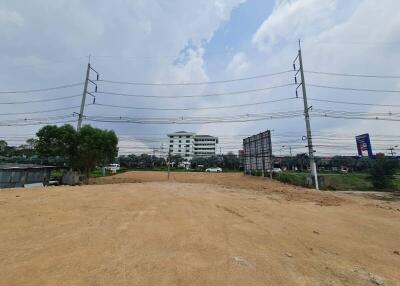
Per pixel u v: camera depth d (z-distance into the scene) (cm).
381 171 2912
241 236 662
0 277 404
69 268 438
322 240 670
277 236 682
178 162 8562
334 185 2964
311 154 2603
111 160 2791
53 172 3525
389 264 529
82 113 3145
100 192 1397
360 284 427
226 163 7725
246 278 422
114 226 710
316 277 444
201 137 12231
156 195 1359
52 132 2495
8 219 756
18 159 3956
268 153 3075
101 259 479
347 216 1026
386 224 903
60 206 962
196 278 413
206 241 604
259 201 1300
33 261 466
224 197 1384
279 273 450
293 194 1695
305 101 2798
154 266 453
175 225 742
